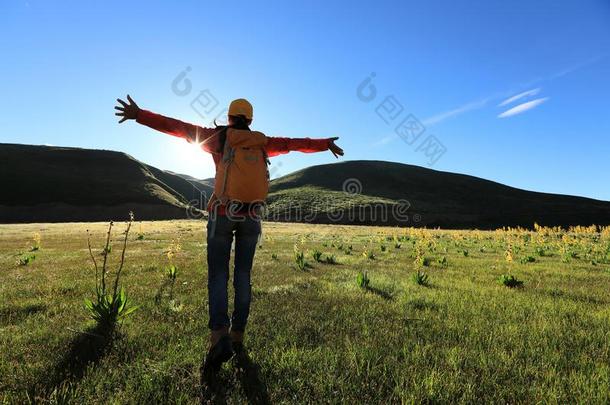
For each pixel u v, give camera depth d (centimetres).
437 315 551
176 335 439
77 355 377
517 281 880
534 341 436
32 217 11669
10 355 378
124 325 473
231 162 366
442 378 328
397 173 15562
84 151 16600
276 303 612
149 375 326
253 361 363
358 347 398
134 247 2041
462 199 13488
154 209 12769
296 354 373
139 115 353
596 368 359
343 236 3594
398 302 633
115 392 304
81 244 2322
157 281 859
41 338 429
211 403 292
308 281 852
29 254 1648
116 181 14662
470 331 469
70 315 540
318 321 509
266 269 1093
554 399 296
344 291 732
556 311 590
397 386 310
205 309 573
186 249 1852
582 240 2416
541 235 2983
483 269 1170
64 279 898
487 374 342
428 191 14100
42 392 300
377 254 1739
